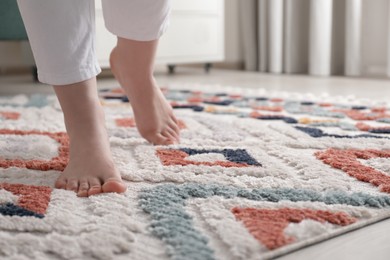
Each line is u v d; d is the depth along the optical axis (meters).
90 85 0.82
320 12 2.71
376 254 0.55
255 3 3.06
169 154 0.93
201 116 1.37
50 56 0.76
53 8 0.74
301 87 2.20
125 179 0.79
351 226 0.61
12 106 1.58
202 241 0.55
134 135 1.10
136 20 0.92
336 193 0.70
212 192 0.71
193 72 3.04
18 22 1.94
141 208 0.66
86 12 0.77
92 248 0.53
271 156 0.94
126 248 0.54
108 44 2.43
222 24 2.92
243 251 0.53
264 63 3.04
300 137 1.08
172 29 2.71
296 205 0.66
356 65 2.70
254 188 0.73
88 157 0.78
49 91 2.10
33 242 0.55
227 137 1.09
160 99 1.05
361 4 2.67
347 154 0.93
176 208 0.65
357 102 1.67
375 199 0.69
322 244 0.57
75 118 0.80
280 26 2.92
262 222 0.60
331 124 1.24
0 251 0.53
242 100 1.72
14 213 0.63
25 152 0.95
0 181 0.77
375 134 1.13
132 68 1.01
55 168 0.84
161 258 0.52
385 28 2.69
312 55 2.77
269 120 1.33
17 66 2.96
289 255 0.54
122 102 1.67
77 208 0.66
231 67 3.33
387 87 2.17
